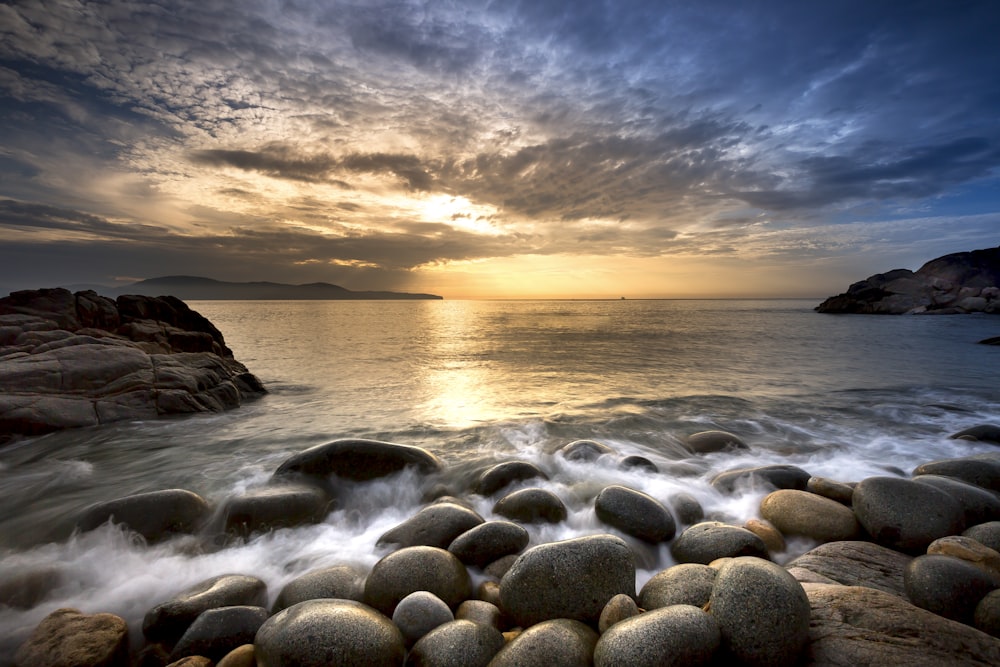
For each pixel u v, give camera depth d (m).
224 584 4.64
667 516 5.86
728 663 3.16
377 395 16.33
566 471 8.30
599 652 3.16
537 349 30.09
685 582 4.02
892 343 31.22
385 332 46.47
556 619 3.66
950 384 17.05
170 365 14.02
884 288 70.94
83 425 11.12
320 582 4.65
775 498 6.30
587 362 24.02
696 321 61.69
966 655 2.96
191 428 11.70
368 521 6.80
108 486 8.00
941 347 28.69
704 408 13.73
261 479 8.23
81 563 5.41
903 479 5.85
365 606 3.95
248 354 28.08
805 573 4.46
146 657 3.97
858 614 3.37
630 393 16.11
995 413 12.81
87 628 4.08
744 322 57.88
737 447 9.70
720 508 6.79
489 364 23.56
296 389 17.48
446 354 27.91
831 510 5.85
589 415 13.02
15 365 11.54
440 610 3.94
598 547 4.19
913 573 4.05
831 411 13.23
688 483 7.77
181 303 20.88
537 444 10.27
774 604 3.18
